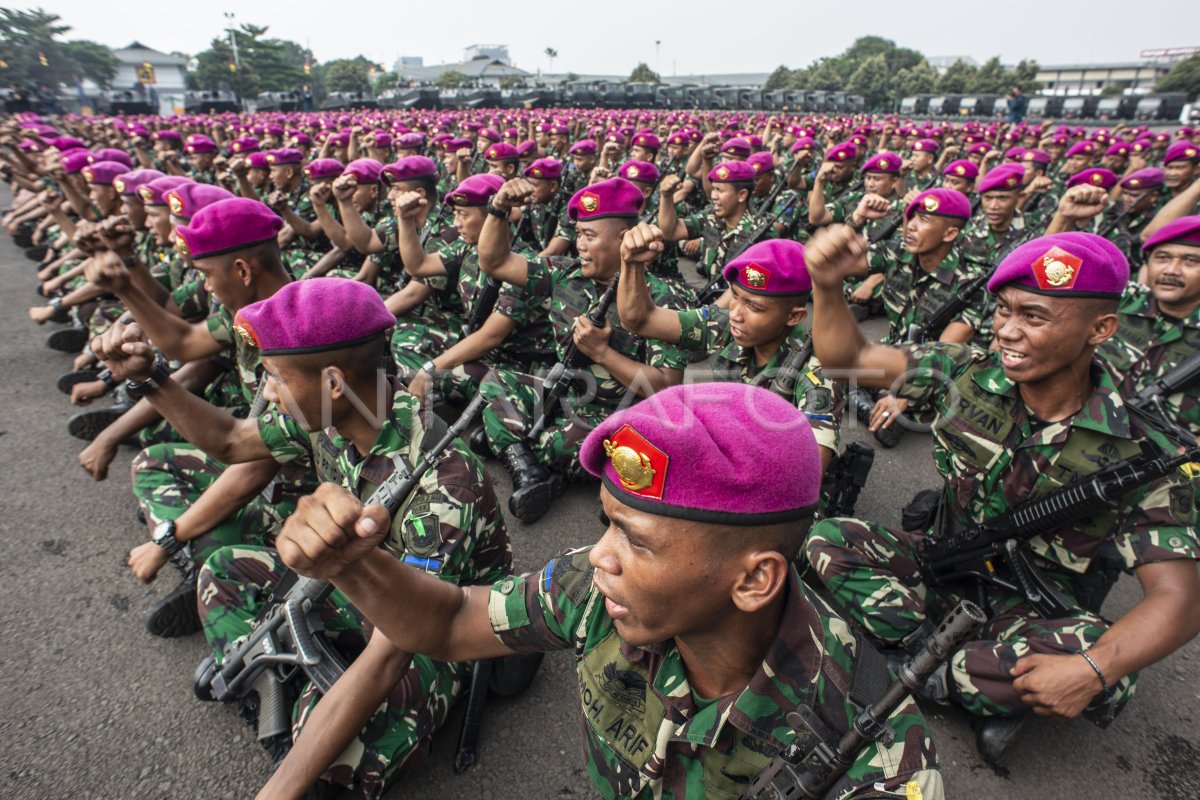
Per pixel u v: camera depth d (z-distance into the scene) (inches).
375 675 77.0
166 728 111.1
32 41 3073.3
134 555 119.5
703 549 44.8
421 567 85.7
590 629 65.0
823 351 91.0
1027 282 88.6
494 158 330.3
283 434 106.0
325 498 47.4
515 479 166.2
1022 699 93.9
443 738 109.6
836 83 3489.2
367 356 85.6
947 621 43.9
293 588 92.7
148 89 1690.5
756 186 336.5
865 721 48.6
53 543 155.6
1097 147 454.3
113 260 131.0
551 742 109.8
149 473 135.6
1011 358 93.3
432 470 89.3
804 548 121.2
